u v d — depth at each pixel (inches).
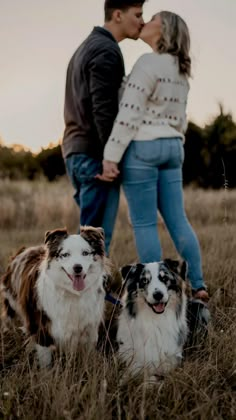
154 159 180.7
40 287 165.3
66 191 560.4
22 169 898.1
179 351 168.4
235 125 752.3
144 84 174.9
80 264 157.2
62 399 130.3
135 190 185.2
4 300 197.3
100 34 183.6
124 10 183.3
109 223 197.8
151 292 161.3
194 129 762.2
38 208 471.5
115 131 176.9
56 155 910.4
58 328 162.6
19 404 134.2
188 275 191.3
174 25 176.4
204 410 128.3
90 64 179.3
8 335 186.1
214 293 208.8
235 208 482.0
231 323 181.2
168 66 177.0
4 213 459.5
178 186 190.2
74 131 190.7
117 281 222.7
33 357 170.4
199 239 319.0
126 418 128.0
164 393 138.1
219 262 248.2
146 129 179.0
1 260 273.3
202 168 745.6
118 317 174.7
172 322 168.1
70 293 160.9
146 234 187.6
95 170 189.2
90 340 167.8
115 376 145.6
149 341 165.3
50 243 165.3
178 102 183.2
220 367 151.6
